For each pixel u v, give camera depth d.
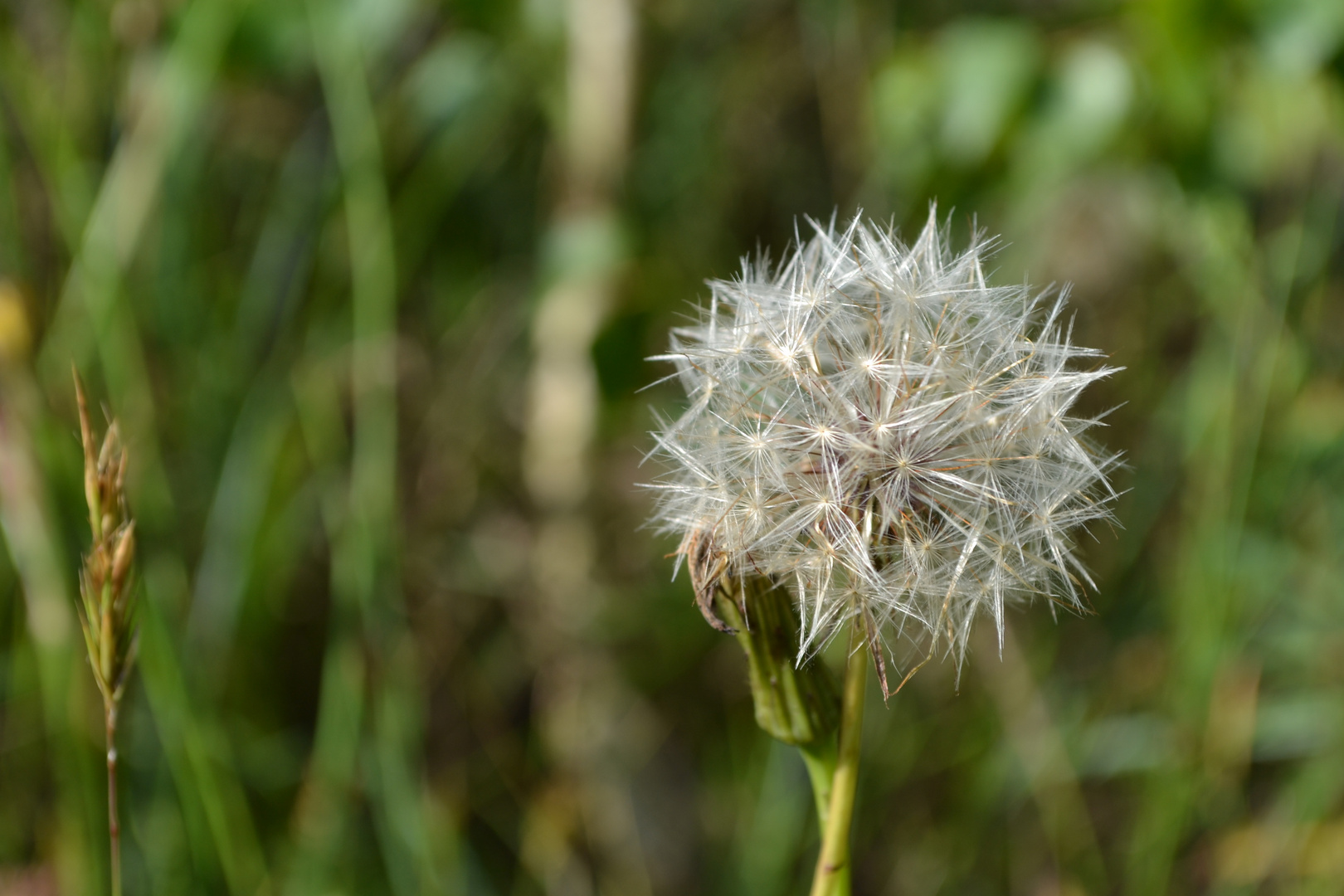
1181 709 0.39
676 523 0.29
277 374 0.41
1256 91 0.37
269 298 0.43
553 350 0.43
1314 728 0.40
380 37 0.38
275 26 0.37
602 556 0.46
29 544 0.34
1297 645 0.42
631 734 0.43
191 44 0.37
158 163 0.37
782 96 0.54
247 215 0.46
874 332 0.29
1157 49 0.36
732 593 0.28
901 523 0.28
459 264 0.48
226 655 0.38
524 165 0.48
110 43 0.38
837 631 0.28
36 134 0.36
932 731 0.43
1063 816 0.42
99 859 0.34
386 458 0.37
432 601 0.44
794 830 0.39
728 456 0.29
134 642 0.29
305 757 0.39
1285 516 0.43
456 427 0.47
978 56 0.37
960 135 0.37
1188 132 0.37
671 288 0.43
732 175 0.53
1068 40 0.37
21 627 0.37
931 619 0.28
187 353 0.41
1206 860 0.40
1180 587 0.42
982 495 0.28
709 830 0.43
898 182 0.41
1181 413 0.46
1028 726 0.42
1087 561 0.46
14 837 0.36
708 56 0.51
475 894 0.38
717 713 0.45
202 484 0.40
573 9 0.42
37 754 0.37
